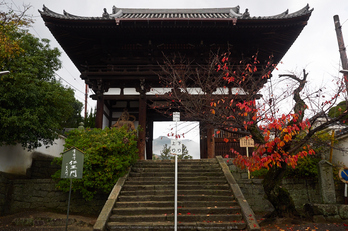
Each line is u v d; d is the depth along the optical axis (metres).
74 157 8.91
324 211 9.16
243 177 13.09
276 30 15.48
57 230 9.32
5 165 12.97
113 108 18.67
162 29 15.24
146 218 9.11
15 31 12.08
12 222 10.20
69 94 13.31
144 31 15.45
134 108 18.67
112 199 10.01
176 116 9.04
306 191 12.34
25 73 11.17
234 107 13.80
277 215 9.48
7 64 11.09
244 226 8.66
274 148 8.73
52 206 12.34
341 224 8.56
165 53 17.22
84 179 11.09
